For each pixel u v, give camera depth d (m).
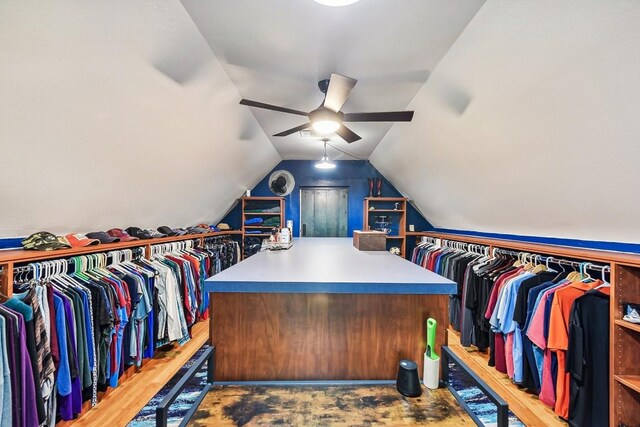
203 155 3.11
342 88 1.80
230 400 1.06
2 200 1.63
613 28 1.17
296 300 1.25
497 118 2.08
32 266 1.76
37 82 1.32
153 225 3.38
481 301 2.76
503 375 2.44
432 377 1.13
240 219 5.58
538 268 2.34
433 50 1.88
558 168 1.91
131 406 2.00
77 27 1.27
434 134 2.95
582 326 1.72
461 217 3.96
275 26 1.65
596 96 1.42
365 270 1.36
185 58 1.83
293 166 5.68
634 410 1.62
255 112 3.15
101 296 1.97
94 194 2.16
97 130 1.77
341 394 1.10
